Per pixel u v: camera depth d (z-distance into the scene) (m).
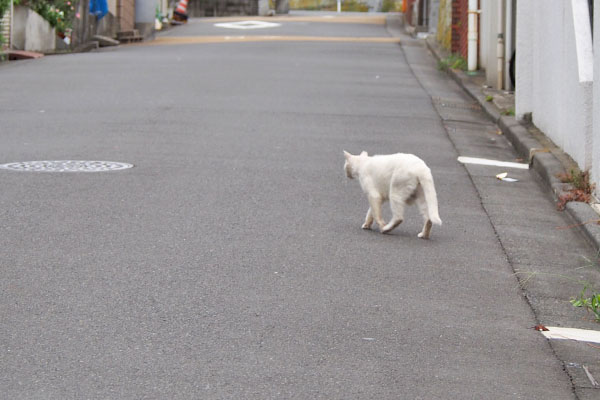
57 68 23.78
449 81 23.77
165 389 5.38
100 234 8.67
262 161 12.52
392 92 20.67
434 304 7.14
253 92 19.58
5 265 7.61
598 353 6.30
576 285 7.82
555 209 10.52
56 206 9.69
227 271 7.68
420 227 9.59
